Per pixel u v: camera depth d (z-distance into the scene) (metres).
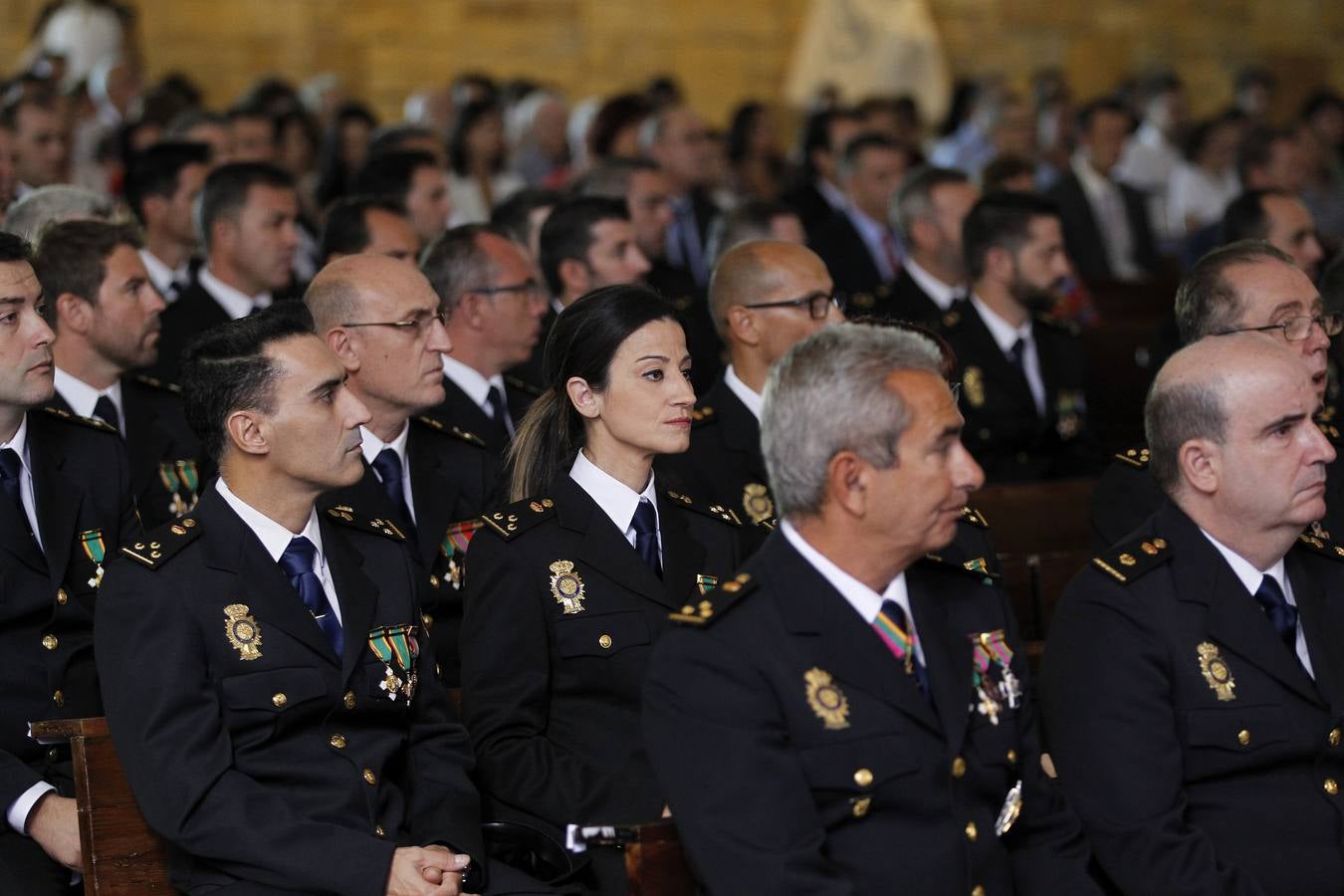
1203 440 7.86
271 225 14.96
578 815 8.46
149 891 8.07
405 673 8.57
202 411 8.35
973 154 30.45
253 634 8.12
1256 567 8.03
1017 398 14.96
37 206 13.03
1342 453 10.61
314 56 32.81
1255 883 7.48
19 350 8.98
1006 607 7.81
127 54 26.48
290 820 7.82
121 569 8.09
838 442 6.93
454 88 29.27
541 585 8.81
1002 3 36.25
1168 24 37.12
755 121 28.00
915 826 7.03
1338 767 7.91
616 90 34.59
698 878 7.28
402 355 10.47
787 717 7.00
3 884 8.45
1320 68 38.03
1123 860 7.59
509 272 12.40
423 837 8.32
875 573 7.16
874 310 17.42
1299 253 15.10
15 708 9.09
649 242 18.47
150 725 7.83
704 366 16.58
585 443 9.17
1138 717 7.69
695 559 9.11
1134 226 26.31
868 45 35.34
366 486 10.41
